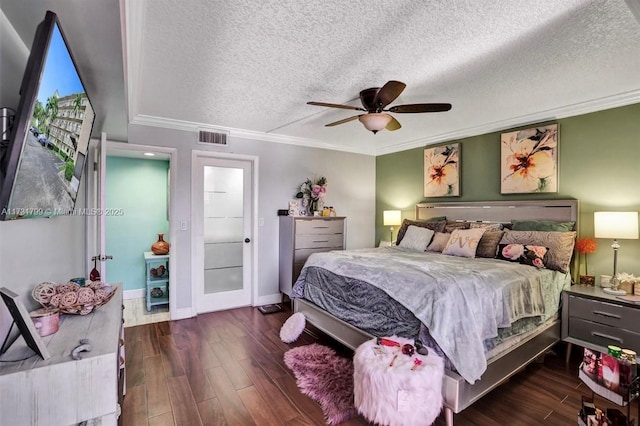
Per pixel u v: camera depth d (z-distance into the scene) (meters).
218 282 4.13
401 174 5.12
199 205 3.96
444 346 1.87
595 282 3.00
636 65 2.30
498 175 3.85
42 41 0.99
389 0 1.59
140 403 2.11
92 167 2.74
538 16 1.71
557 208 3.27
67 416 1.02
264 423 1.92
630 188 2.83
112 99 2.06
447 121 3.76
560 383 2.41
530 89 2.76
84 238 2.63
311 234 4.34
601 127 3.01
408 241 4.04
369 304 2.44
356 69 2.37
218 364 2.65
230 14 1.71
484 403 2.15
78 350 1.06
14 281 1.21
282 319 3.79
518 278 2.43
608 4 1.61
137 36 1.87
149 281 4.08
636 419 1.83
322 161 4.96
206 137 3.90
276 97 2.96
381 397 1.71
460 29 1.85
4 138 1.04
